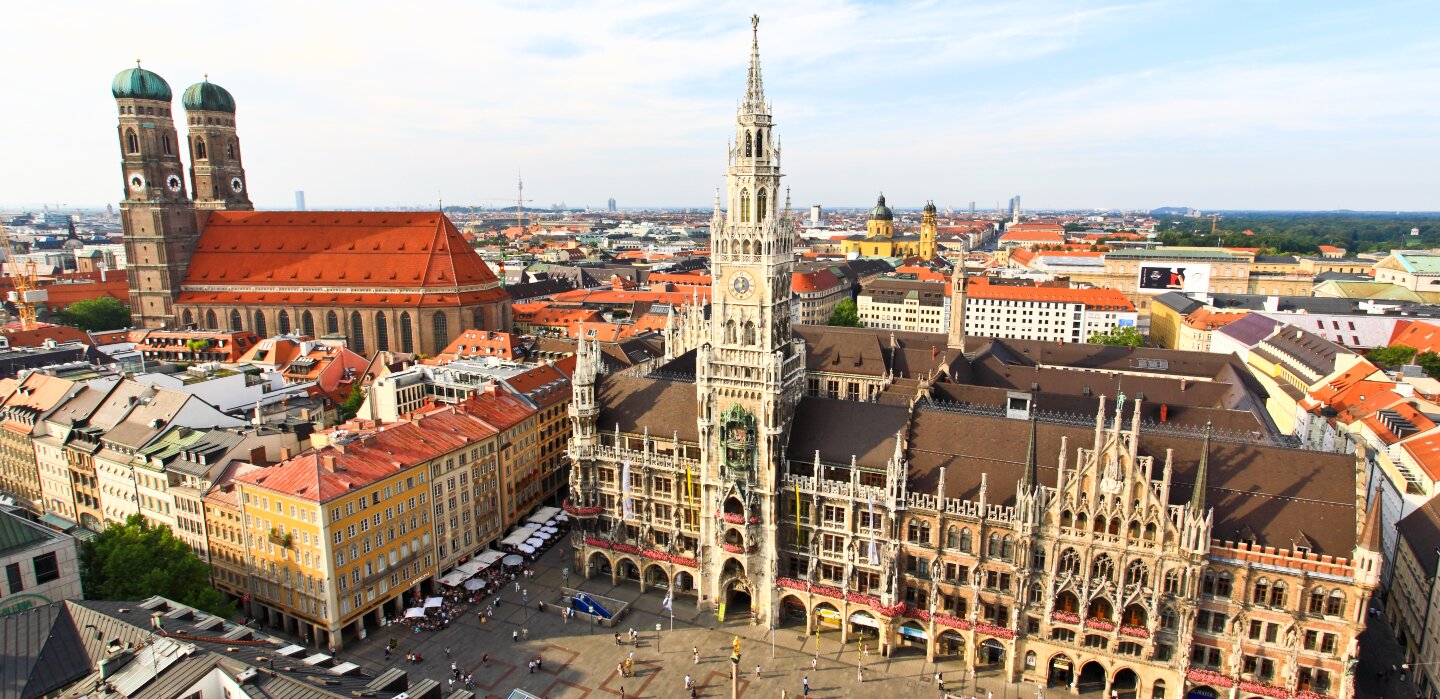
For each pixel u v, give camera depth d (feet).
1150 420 389.80
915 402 362.12
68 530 399.65
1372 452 431.43
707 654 331.98
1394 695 306.35
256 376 508.53
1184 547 276.21
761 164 326.65
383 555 347.15
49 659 215.31
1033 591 305.12
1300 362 604.49
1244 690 277.03
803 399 362.94
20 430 452.35
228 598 361.10
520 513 437.58
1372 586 255.70
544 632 347.15
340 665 218.18
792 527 347.97
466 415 411.54
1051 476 308.60
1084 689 305.53
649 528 378.12
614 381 400.67
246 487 337.93
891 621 324.39
